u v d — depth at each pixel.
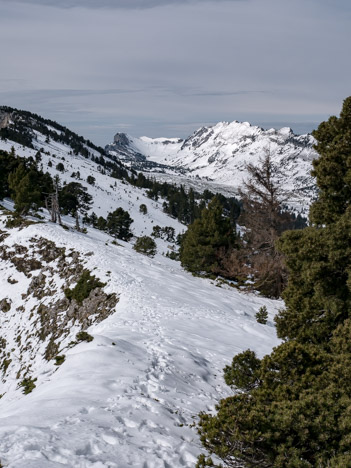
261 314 27.25
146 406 10.06
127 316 23.11
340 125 14.85
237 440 7.08
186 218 195.12
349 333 10.91
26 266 40.16
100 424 8.24
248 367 11.95
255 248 34.03
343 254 13.29
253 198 32.56
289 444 7.06
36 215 61.91
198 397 12.25
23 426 7.39
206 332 20.83
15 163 79.81
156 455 7.34
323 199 15.37
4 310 35.69
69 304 31.28
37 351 27.83
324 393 8.13
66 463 6.20
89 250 39.97
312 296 14.83
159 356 15.27
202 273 44.12
